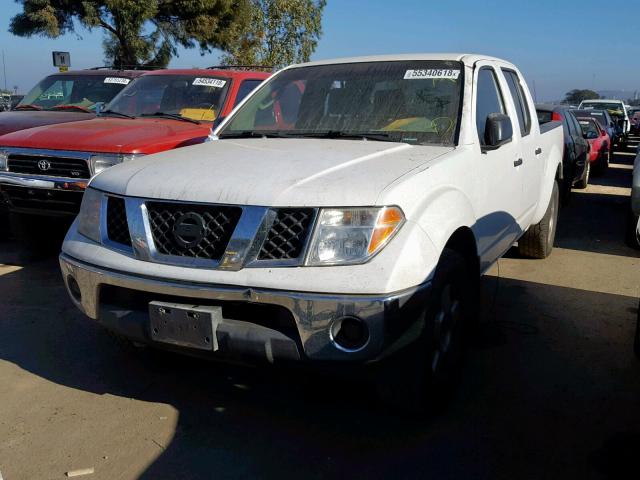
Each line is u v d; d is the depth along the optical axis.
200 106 6.94
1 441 3.13
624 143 25.62
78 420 3.33
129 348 3.91
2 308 4.96
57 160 5.70
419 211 3.03
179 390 3.67
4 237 7.08
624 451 3.07
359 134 4.00
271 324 2.91
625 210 10.34
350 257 2.82
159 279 3.04
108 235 3.36
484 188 3.94
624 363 4.07
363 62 4.59
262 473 2.89
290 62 25.11
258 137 4.33
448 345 3.36
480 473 2.89
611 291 5.61
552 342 4.39
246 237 2.89
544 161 5.77
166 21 24.70
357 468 2.93
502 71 4.99
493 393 3.64
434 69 4.27
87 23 22.64
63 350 4.19
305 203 2.87
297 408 3.48
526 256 6.72
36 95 8.91
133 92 7.41
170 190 3.13
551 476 2.87
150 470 2.91
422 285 2.89
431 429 3.26
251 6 25.22
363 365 2.81
